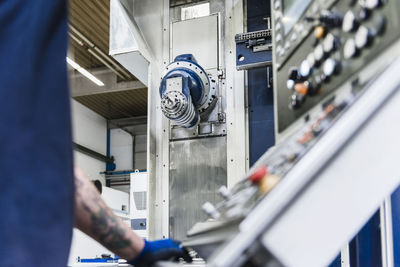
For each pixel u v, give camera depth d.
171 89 2.04
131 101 8.76
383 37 0.43
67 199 0.48
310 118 0.63
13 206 0.44
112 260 4.66
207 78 2.23
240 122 2.22
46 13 0.50
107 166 9.63
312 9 0.66
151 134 2.32
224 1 2.41
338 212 0.38
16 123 0.46
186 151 2.29
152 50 2.49
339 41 0.54
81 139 8.74
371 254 1.28
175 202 2.25
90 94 7.58
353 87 0.48
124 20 2.27
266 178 0.48
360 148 0.40
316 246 0.37
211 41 2.38
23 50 0.48
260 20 2.31
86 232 0.68
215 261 0.34
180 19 2.49
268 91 2.21
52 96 0.49
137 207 3.15
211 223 0.70
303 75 0.67
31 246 0.44
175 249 0.72
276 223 0.36
